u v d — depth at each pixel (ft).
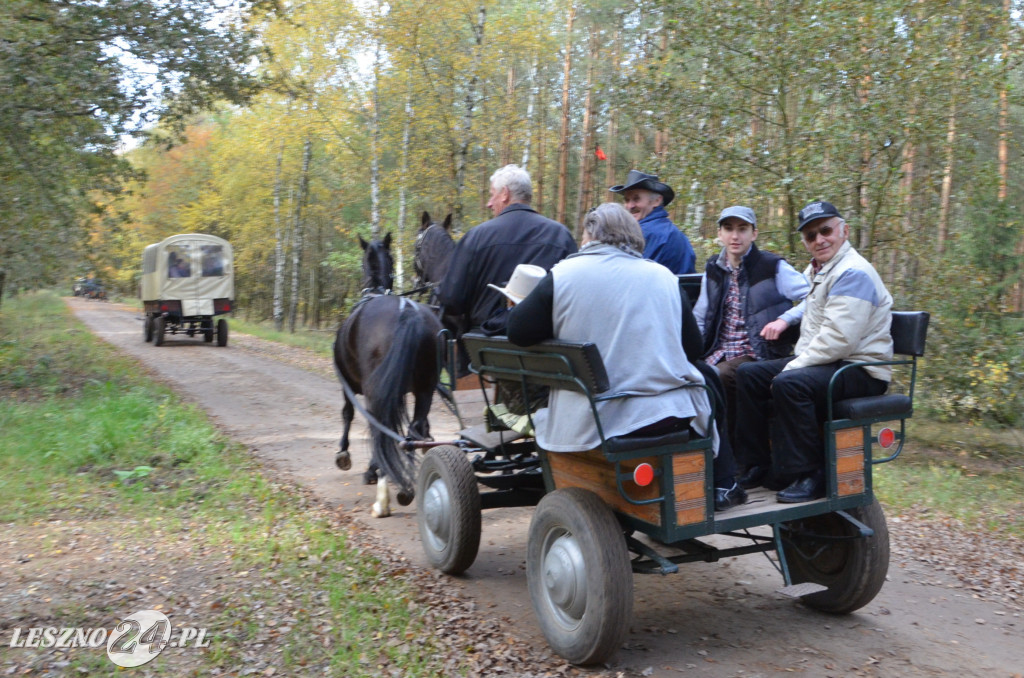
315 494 23.43
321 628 14.08
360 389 23.06
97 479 24.36
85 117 43.19
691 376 12.69
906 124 30.99
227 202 110.83
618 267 12.75
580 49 70.59
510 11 65.10
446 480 16.51
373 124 71.61
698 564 18.37
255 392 44.65
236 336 88.69
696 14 34.12
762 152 34.35
